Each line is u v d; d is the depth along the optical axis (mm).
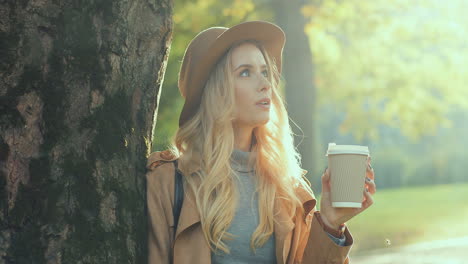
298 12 11188
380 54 15148
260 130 2691
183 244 2338
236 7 11305
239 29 2521
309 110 11281
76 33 1970
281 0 11180
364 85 15781
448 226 12984
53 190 1893
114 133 2080
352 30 13633
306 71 11211
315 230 2469
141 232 2207
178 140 2637
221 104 2562
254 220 2465
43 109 1901
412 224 13852
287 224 2496
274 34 2660
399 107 15922
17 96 1861
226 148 2500
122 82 2125
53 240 1864
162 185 2359
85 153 1982
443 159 37875
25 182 1861
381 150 37406
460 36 14727
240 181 2520
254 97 2559
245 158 2584
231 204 2402
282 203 2564
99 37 2033
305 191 2670
